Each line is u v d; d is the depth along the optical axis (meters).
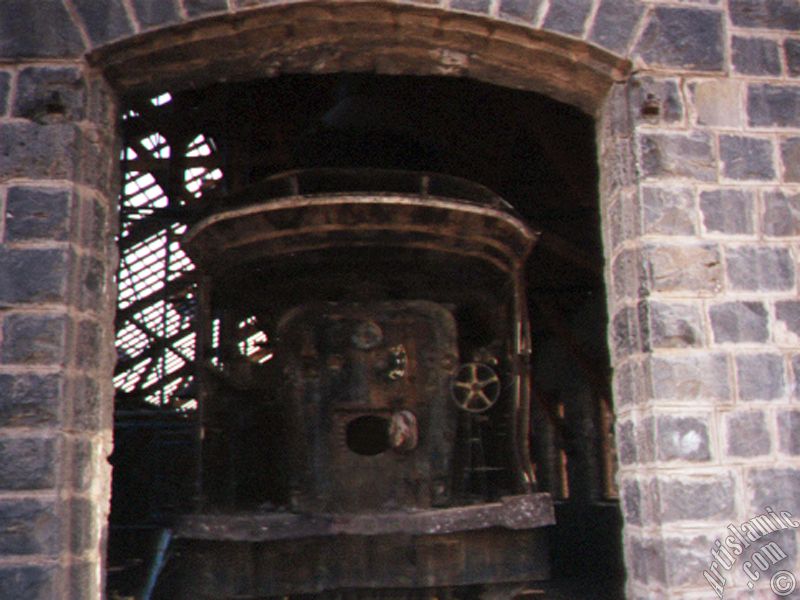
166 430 12.52
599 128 5.18
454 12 4.74
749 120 4.85
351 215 5.92
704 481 4.42
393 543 5.83
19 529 4.12
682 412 4.48
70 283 4.39
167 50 4.77
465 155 9.05
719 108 4.84
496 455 6.71
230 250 6.24
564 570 11.07
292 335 6.09
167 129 10.98
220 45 4.84
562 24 4.81
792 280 4.68
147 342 17.52
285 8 4.67
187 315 16.62
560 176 9.61
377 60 5.11
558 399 14.06
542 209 9.89
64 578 4.17
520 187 9.71
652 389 4.49
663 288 4.59
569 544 12.47
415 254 6.17
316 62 5.10
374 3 4.68
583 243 10.33
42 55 4.57
